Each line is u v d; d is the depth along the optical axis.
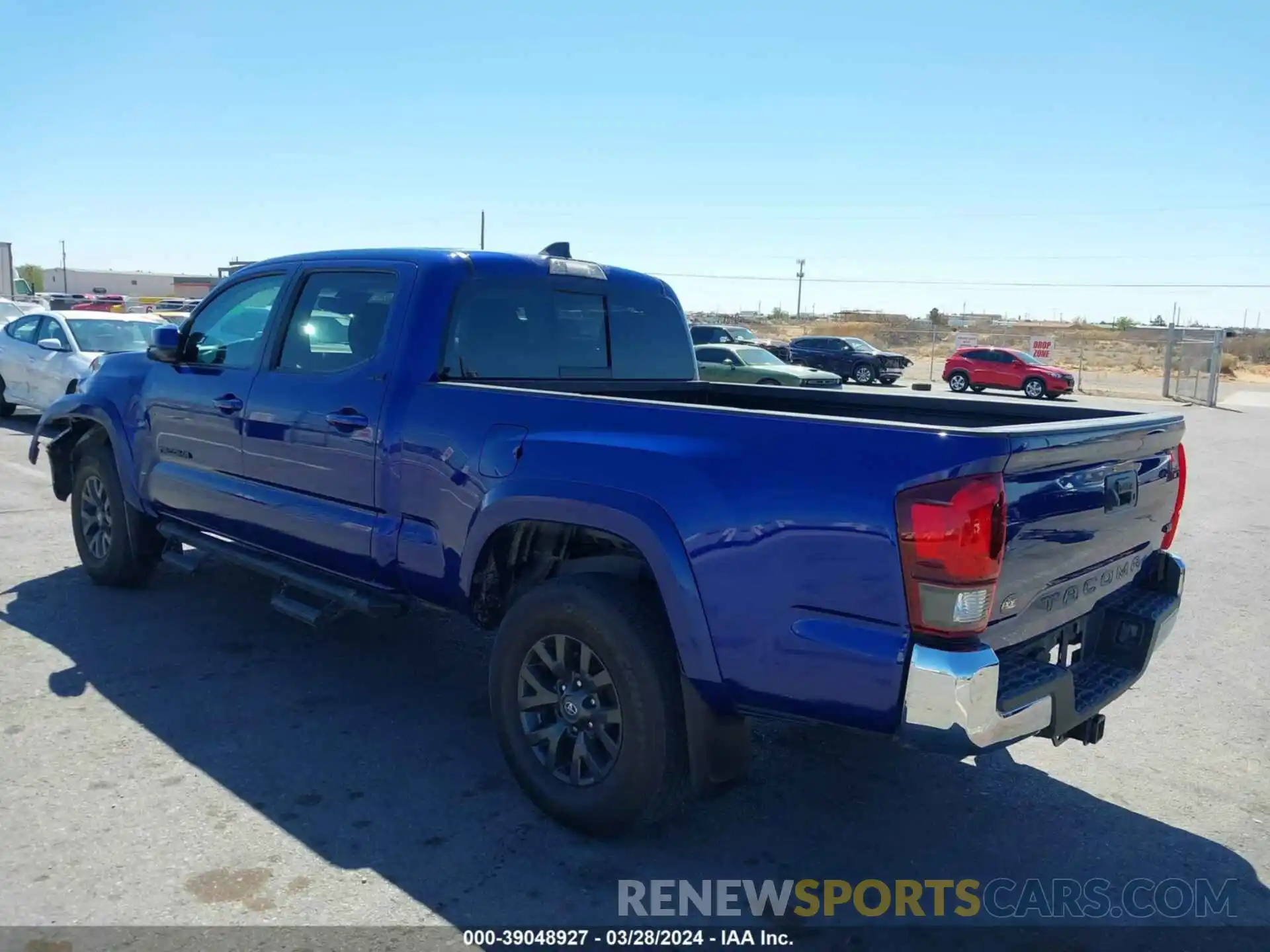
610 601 3.40
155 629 5.61
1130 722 4.92
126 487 5.83
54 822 3.54
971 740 2.73
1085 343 66.81
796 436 3.02
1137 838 3.78
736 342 33.06
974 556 2.71
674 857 3.52
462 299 4.34
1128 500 3.56
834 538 2.89
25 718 4.40
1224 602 7.14
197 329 5.50
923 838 3.73
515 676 3.72
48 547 7.30
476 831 3.61
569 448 3.52
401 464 4.12
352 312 4.53
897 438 2.84
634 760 3.37
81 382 6.37
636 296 5.24
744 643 3.09
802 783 4.14
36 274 98.81
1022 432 2.81
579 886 3.30
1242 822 3.92
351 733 4.39
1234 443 18.45
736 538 3.08
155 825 3.55
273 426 4.72
